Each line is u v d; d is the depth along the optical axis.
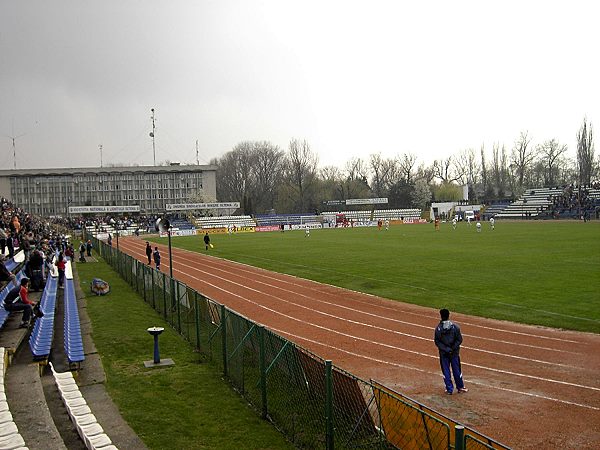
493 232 67.62
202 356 16.52
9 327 18.27
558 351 16.25
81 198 127.12
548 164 141.12
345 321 21.27
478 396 12.66
